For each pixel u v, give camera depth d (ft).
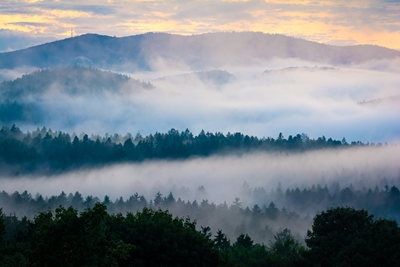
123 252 199.62
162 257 257.34
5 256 246.47
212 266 279.08
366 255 298.35
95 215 188.96
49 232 184.44
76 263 182.09
